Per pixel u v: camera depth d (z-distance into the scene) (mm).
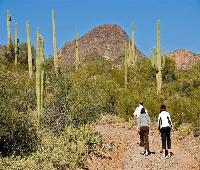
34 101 20547
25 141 13586
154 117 21984
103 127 19188
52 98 19531
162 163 13633
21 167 11508
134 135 18078
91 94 21891
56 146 13898
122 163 13867
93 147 14492
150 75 34281
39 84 18828
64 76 21734
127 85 30203
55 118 17625
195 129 18125
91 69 35594
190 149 15734
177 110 21141
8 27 36000
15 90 16859
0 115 13203
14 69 30719
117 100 22828
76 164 12789
